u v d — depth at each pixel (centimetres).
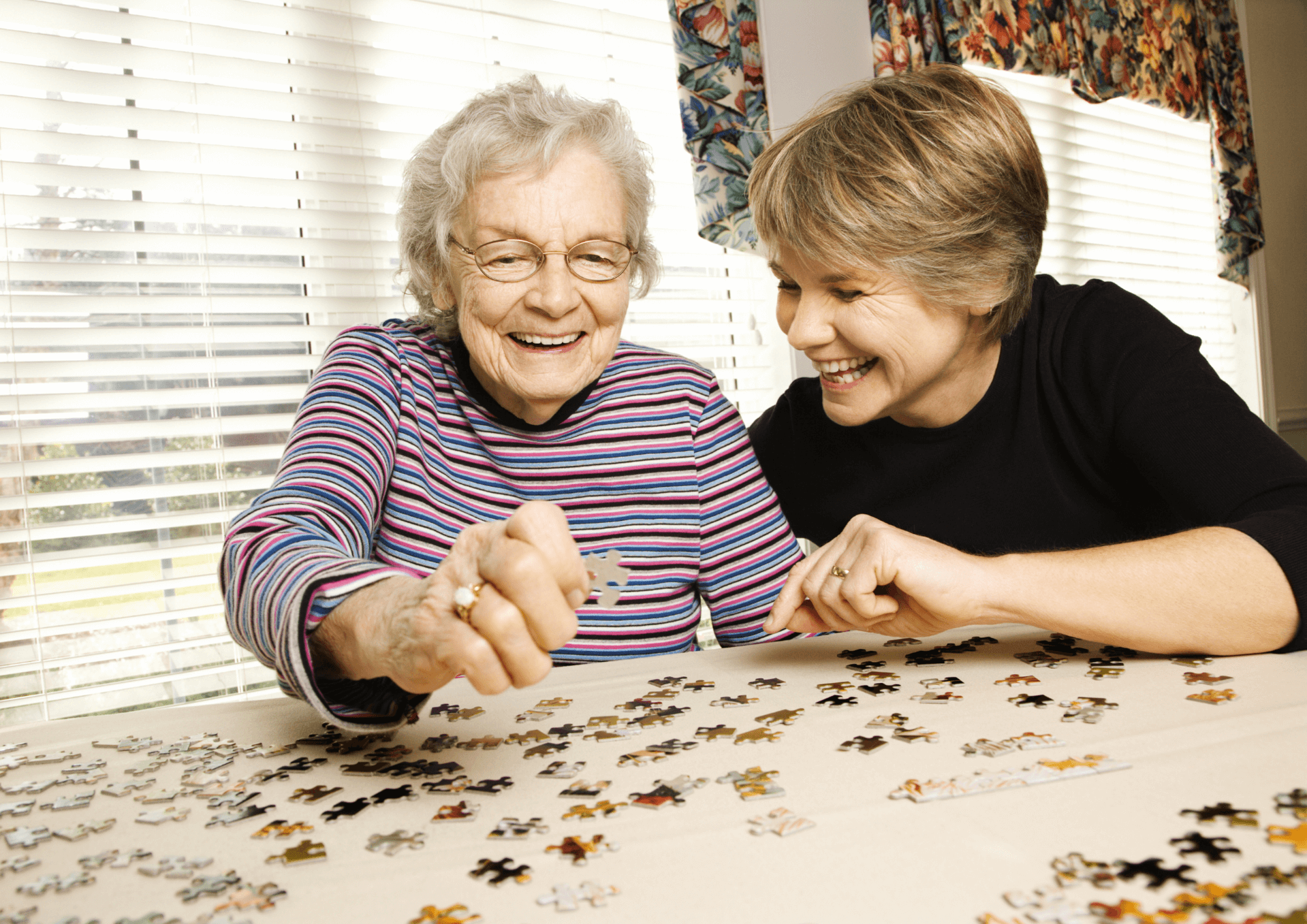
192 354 222
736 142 264
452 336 133
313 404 114
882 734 73
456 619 61
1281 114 487
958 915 45
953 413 140
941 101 115
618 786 66
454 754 75
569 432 133
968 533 147
